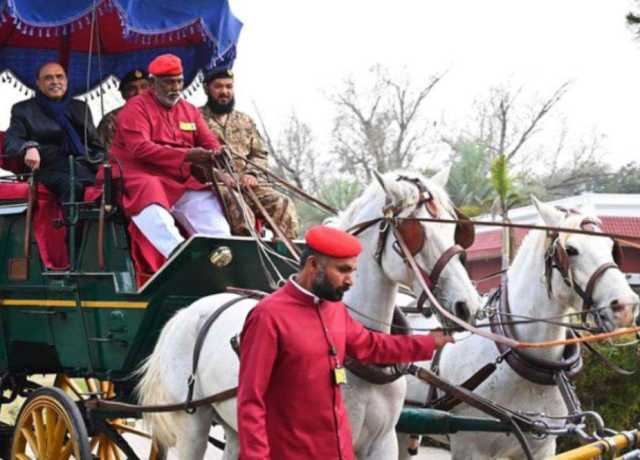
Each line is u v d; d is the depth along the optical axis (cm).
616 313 827
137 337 941
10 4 962
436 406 923
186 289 923
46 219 1073
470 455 895
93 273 978
